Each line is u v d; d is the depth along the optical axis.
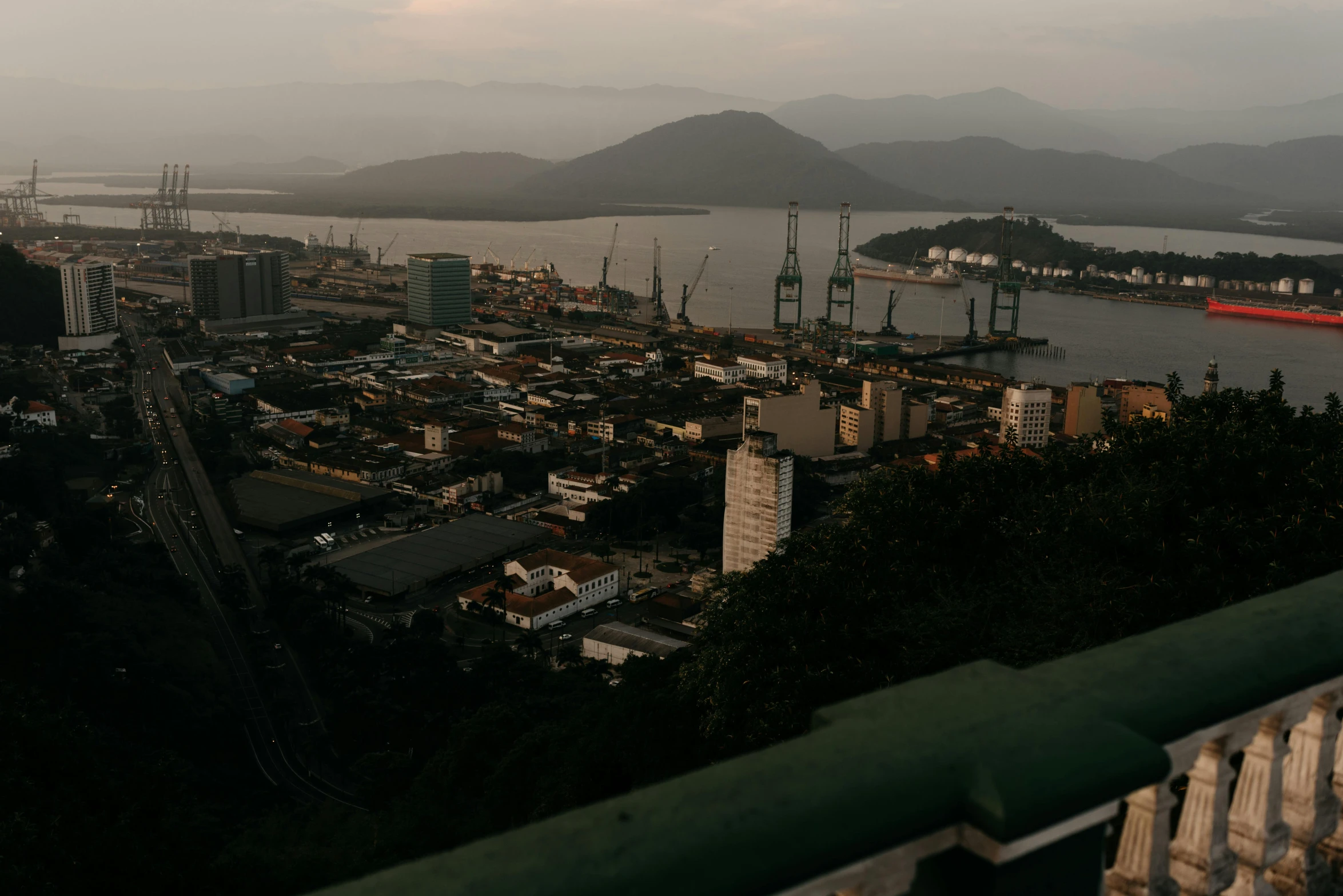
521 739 50.31
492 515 165.25
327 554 149.00
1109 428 33.81
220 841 62.03
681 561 147.00
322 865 53.00
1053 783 4.32
